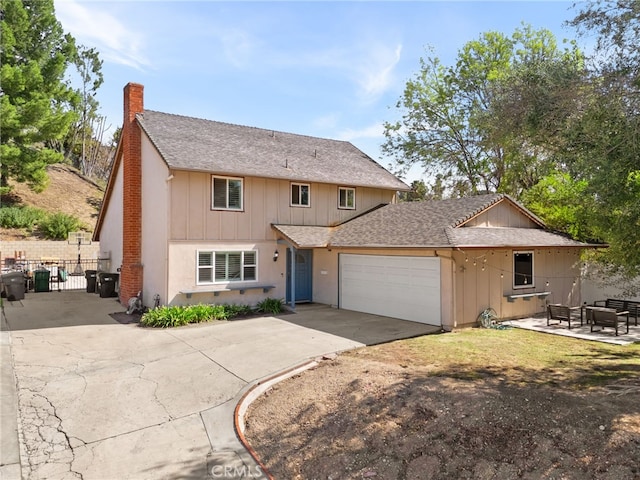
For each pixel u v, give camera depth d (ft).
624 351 30.04
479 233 41.27
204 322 41.65
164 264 43.73
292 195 52.37
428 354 29.01
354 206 58.29
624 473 13.37
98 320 42.34
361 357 28.68
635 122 18.24
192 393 23.21
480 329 39.32
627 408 17.29
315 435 18.44
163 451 17.47
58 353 30.42
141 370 26.86
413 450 16.35
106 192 62.54
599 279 49.80
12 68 78.84
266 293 50.24
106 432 18.97
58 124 86.17
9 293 53.57
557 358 27.84
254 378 25.16
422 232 41.83
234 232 47.55
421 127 89.20
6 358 29.07
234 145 52.85
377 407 19.74
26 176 88.48
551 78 22.24
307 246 46.93
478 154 82.33
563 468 14.11
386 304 45.11
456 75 84.69
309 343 32.89
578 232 50.52
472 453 15.62
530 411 17.63
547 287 47.67
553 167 29.14
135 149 50.49
